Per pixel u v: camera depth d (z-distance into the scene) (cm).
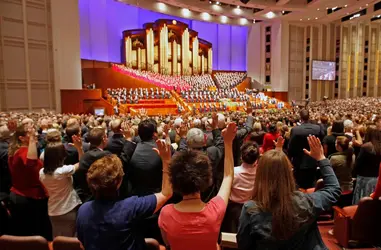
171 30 2962
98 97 1959
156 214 304
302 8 2817
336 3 2697
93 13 2497
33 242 239
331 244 374
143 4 2802
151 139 324
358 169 391
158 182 310
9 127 435
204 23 3322
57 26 1861
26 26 1703
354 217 337
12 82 1653
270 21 3294
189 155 186
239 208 303
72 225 309
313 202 173
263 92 3061
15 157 325
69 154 384
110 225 181
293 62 3300
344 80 3606
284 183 171
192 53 3128
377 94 3809
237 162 422
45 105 1814
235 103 2433
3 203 364
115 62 2753
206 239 172
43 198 337
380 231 332
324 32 3434
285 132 675
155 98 2258
